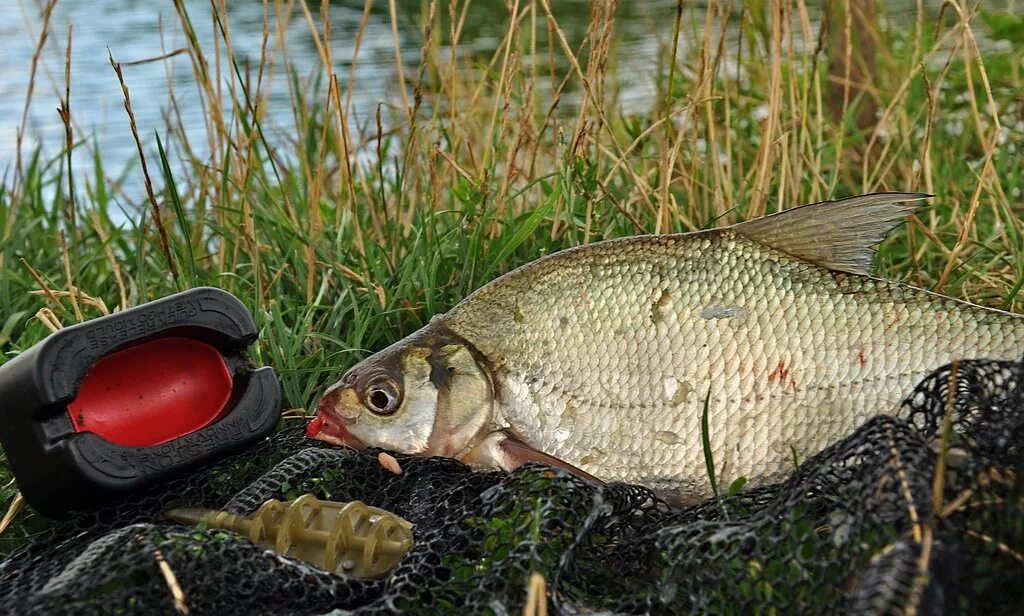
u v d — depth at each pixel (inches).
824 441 24.4
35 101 55.3
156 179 44.5
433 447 25.3
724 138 39.7
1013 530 20.2
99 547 21.9
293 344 29.3
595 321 24.9
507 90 32.3
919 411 23.2
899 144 38.9
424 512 24.2
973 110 33.5
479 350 25.3
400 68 33.6
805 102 34.0
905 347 24.3
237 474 25.6
